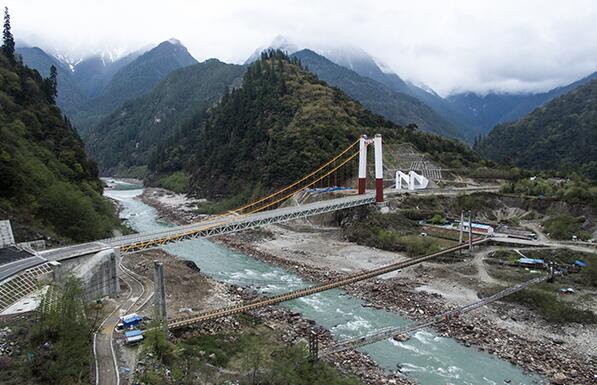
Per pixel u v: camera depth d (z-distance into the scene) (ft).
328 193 443.32
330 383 142.92
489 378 162.81
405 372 165.58
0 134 270.87
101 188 409.69
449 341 190.39
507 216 395.14
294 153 507.71
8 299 152.46
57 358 117.70
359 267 297.74
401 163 515.09
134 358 135.85
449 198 416.87
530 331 200.23
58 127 382.01
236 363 155.22
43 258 185.47
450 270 278.26
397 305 230.07
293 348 157.99
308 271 291.17
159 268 158.92
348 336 193.57
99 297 197.47
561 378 160.56
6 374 108.88
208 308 207.51
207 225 268.82
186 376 133.59
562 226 332.60
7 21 415.44
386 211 388.16
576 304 223.51
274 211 331.98
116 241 224.53
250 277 280.31
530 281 241.96
